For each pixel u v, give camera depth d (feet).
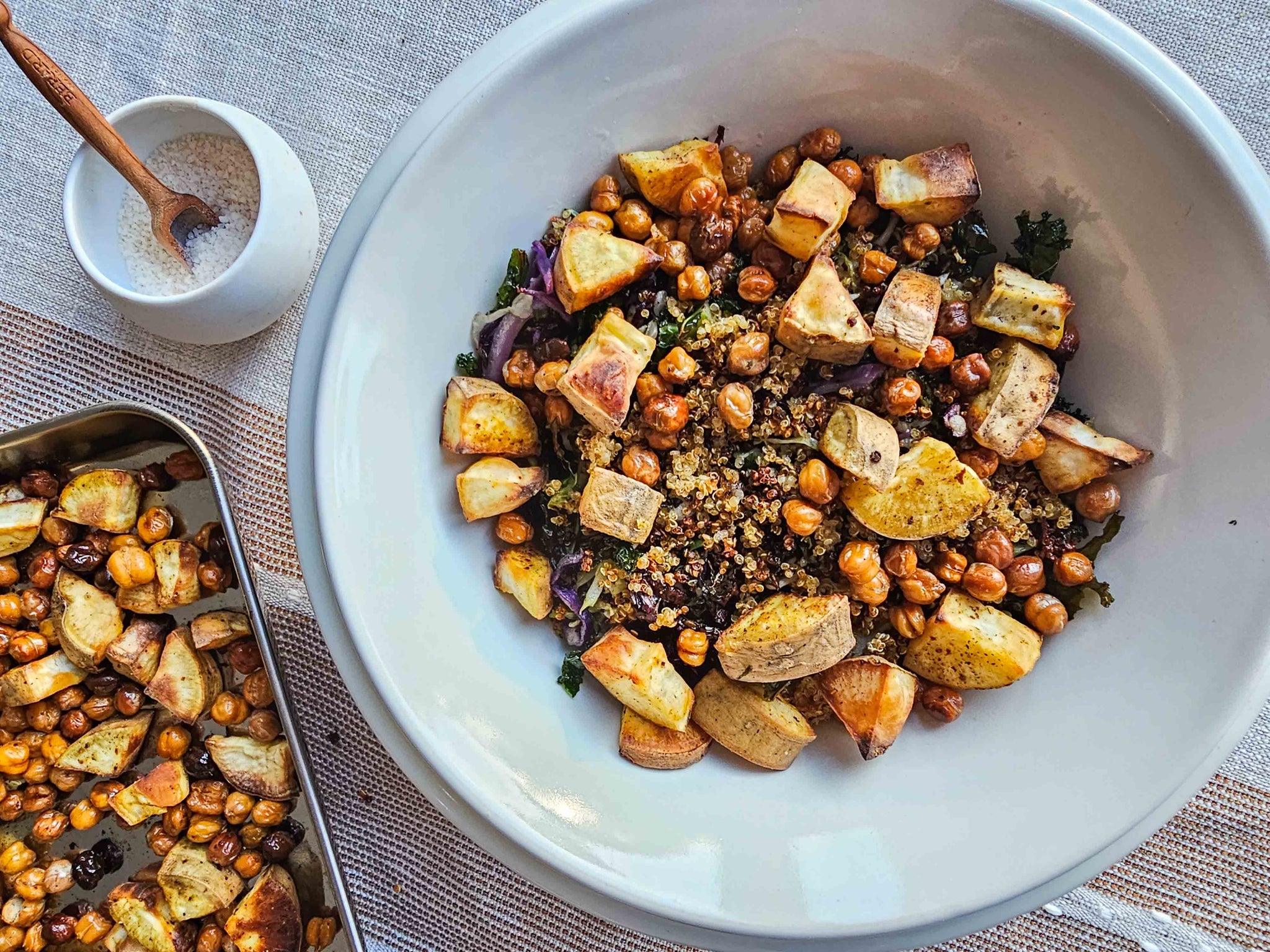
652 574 0.93
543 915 1.10
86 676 1.09
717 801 0.92
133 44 1.08
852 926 0.86
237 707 1.05
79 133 0.98
